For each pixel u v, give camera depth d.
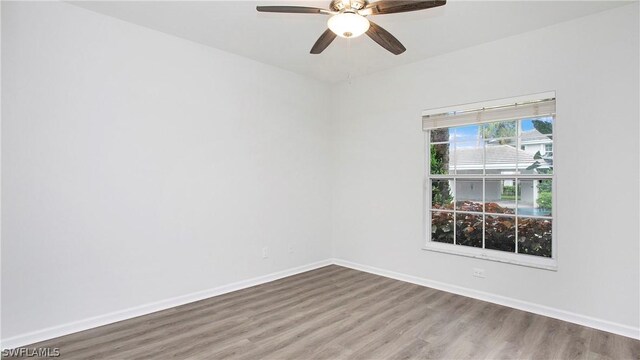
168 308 3.19
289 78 4.30
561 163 2.96
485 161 3.51
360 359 2.30
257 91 3.95
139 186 3.02
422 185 3.89
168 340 2.56
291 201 4.34
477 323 2.87
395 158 4.15
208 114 3.50
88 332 2.67
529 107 3.13
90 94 2.75
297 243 4.41
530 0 2.57
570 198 2.91
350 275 4.31
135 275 3.00
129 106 2.96
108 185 2.85
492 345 2.50
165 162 3.19
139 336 2.62
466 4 2.63
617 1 2.59
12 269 2.42
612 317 2.70
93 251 2.77
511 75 3.23
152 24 3.00
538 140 3.17
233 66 3.71
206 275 3.48
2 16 2.38
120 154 2.91
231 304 3.30
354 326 2.81
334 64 4.04
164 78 3.18
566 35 2.93
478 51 3.44
